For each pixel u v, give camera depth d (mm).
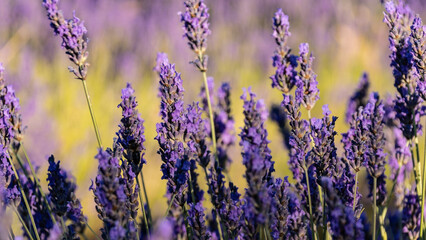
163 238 1388
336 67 7617
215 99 3465
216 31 7602
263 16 7859
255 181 1843
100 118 6832
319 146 2262
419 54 2371
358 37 7953
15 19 7340
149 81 6988
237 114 6762
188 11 2625
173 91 2365
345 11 8078
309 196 2324
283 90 2740
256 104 2098
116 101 6984
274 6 7875
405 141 2932
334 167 2270
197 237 2268
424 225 2480
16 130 2406
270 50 7516
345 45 7801
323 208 2320
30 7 7324
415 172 2520
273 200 1991
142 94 6859
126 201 2291
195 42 2635
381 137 2207
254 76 7395
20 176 2598
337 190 2266
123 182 2270
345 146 2578
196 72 7074
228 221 2285
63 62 7258
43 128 5754
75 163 5816
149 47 7250
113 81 7172
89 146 6246
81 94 6953
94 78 7168
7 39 7328
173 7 7504
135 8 7656
